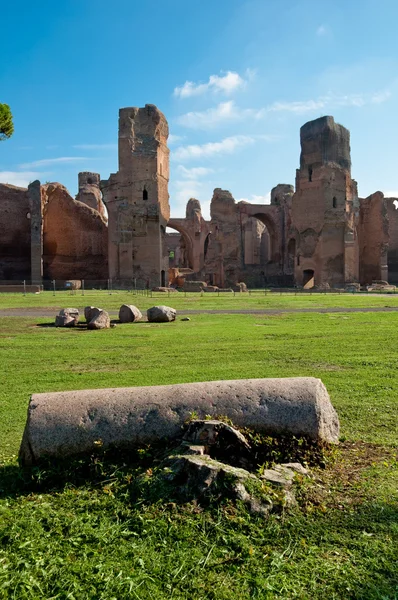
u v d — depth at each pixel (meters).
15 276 61.69
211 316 21.78
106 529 3.58
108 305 27.84
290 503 3.86
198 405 4.79
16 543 3.42
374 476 4.45
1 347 13.04
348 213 64.38
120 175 58.28
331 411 5.21
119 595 2.94
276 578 3.07
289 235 72.38
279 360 10.84
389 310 24.84
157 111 59.62
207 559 3.25
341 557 3.28
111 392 4.90
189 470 3.99
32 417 4.58
